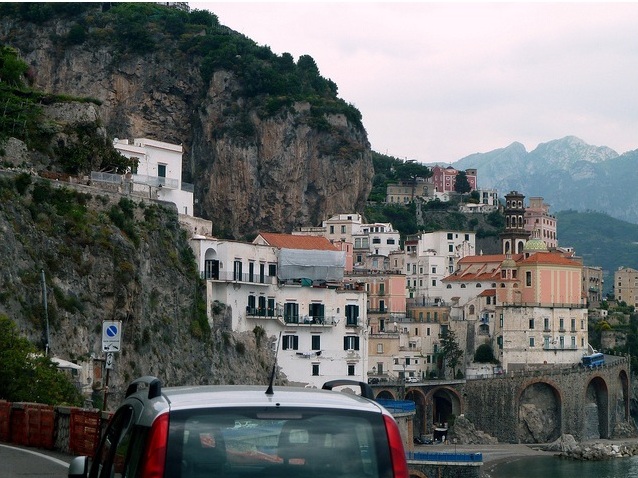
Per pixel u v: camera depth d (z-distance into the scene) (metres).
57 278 113.69
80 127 140.62
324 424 15.16
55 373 78.88
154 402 15.77
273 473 14.68
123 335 120.44
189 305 137.50
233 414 15.10
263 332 155.38
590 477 161.00
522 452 188.12
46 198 118.69
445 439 196.12
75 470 18.27
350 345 164.12
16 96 142.38
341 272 167.00
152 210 135.12
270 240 167.88
